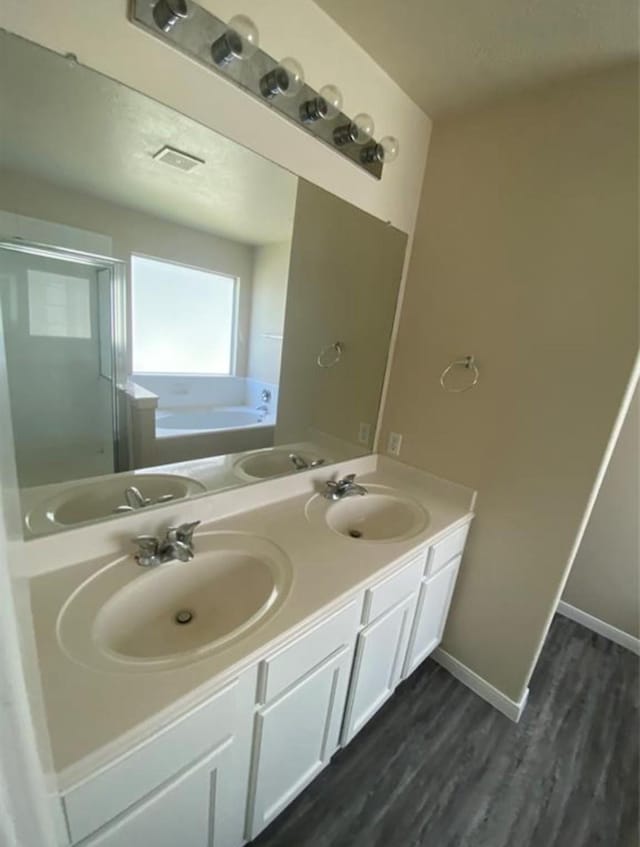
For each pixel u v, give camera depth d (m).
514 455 1.51
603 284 1.25
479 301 1.53
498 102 1.40
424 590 1.46
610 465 2.06
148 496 1.19
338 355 1.65
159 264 1.10
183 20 0.85
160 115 0.91
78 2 0.74
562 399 1.37
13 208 0.82
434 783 1.34
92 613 0.86
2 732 0.39
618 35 1.04
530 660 1.56
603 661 1.99
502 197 1.43
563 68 1.20
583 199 1.26
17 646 0.39
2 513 0.38
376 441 1.94
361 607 1.14
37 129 0.80
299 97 1.10
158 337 1.14
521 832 1.23
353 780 1.33
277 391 1.49
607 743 1.55
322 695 1.09
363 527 1.64
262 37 1.00
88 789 0.60
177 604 1.05
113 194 0.96
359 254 1.54
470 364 1.58
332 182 1.30
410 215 1.65
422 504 1.65
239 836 1.01
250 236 1.25
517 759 1.46
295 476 1.56
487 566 1.65
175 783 0.75
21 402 0.91
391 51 1.22
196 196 1.09
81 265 0.95
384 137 1.33
